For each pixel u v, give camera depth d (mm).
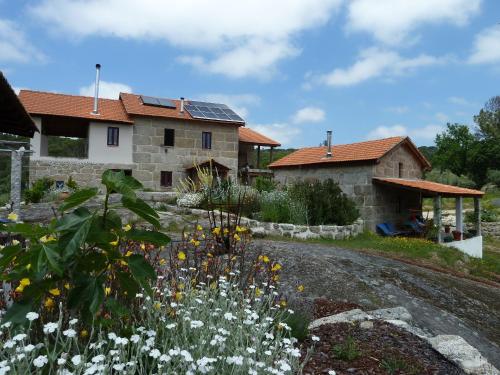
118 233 2342
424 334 4750
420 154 19609
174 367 2164
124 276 2463
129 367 2113
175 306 2906
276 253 8258
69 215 2207
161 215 12977
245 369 2346
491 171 45688
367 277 7730
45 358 1875
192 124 22750
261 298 3809
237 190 15578
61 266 2162
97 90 21203
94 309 2158
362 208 17953
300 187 15984
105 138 21078
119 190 2205
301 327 3799
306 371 3135
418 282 8117
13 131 8523
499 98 64438
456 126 51469
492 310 7406
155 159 21922
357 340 3912
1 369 1865
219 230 5930
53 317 2588
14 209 8633
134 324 2668
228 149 23547
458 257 14883
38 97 21438
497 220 28812
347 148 20172
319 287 6680
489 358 5059
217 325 2824
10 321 2105
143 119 21750
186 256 4359
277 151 60375
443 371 3516
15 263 2295
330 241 13859
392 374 3264
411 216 19156
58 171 20109
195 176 22547
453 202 37094
